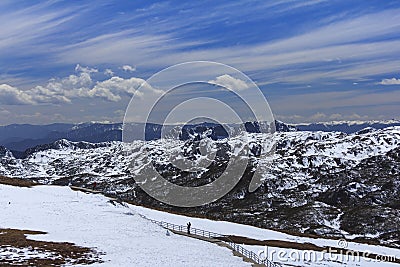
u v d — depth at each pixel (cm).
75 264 4369
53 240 5341
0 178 10181
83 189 10012
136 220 7419
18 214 6794
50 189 9306
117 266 4397
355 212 19388
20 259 4388
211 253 5544
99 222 6844
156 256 4975
